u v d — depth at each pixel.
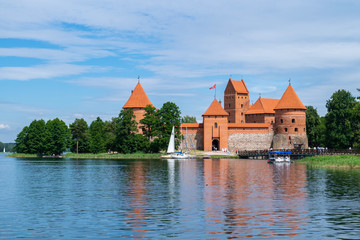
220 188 42.81
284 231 24.31
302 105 133.12
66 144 131.75
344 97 119.56
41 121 136.25
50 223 26.45
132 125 123.62
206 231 24.31
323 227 25.20
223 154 124.12
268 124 134.25
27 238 23.11
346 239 22.69
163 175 58.72
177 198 36.00
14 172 66.88
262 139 133.50
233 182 48.59
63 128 131.75
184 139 131.38
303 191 40.22
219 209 30.72
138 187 44.19
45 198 36.59
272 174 59.56
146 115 123.81
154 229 24.81
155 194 38.56
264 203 33.25
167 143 120.50
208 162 94.94
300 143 131.12
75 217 28.17
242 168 72.94
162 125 121.75
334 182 48.34
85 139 132.75
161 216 28.31
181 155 116.12
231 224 25.98
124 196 37.44
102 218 27.81
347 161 76.44
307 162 87.81
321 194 38.19
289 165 81.31
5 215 28.95
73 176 58.41
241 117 176.75
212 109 131.00
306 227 25.22
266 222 26.52
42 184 48.12
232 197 36.41
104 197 36.91
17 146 148.62
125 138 122.12
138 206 32.09
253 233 23.88
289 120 131.75
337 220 27.06
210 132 130.00
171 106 121.25
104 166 80.75
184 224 26.02
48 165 86.12
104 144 133.75
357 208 31.11
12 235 23.69
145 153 122.25
